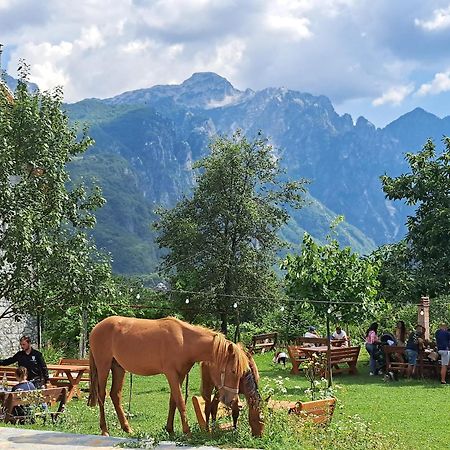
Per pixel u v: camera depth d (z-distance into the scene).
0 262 18.58
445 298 32.41
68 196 20.86
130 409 16.59
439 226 29.23
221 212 38.00
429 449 12.88
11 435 10.21
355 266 22.44
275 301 37.12
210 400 11.31
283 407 12.11
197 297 36.62
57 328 29.84
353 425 12.36
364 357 28.78
